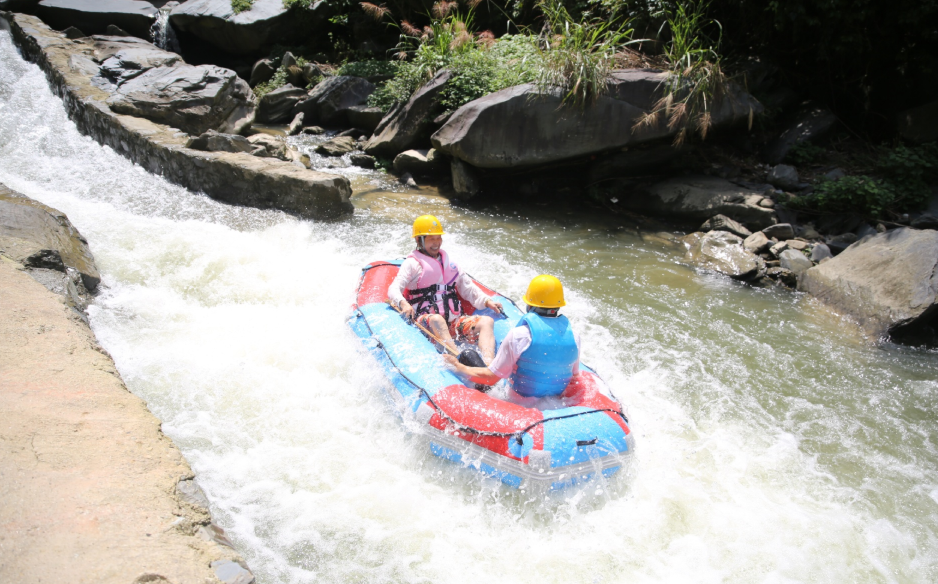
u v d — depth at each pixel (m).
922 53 9.19
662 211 8.73
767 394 5.02
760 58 10.22
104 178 8.72
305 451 3.89
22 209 5.69
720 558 3.29
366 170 10.30
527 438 3.48
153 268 6.28
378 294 5.10
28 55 12.35
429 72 10.48
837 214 8.07
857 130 9.87
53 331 3.96
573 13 10.58
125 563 2.30
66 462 2.78
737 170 9.16
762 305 6.57
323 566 3.09
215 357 4.86
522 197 9.34
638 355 5.46
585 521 3.48
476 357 4.14
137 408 3.37
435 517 3.46
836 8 9.05
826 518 3.66
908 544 3.50
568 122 8.61
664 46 9.27
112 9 13.72
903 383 5.27
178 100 10.28
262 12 13.77
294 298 5.98
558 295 3.83
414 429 3.84
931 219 7.66
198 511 2.74
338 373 4.73
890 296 6.10
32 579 2.15
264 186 8.12
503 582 3.08
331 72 13.29
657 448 4.19
